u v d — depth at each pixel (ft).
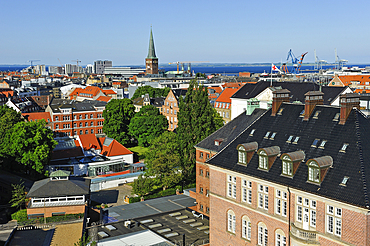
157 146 346.95
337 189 151.94
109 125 506.48
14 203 279.90
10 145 352.90
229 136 252.01
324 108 186.70
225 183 202.80
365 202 140.56
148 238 217.36
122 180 377.30
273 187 176.24
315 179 160.45
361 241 142.20
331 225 153.48
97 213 253.24
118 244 208.74
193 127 341.62
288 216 169.27
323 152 169.37
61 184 252.21
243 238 193.26
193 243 211.61
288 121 197.77
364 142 161.79
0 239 217.56
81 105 559.79
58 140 435.53
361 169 151.53
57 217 240.94
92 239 215.51
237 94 478.59
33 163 345.31
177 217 249.75
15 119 429.38
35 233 226.58
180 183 344.28
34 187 255.50
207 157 258.57
